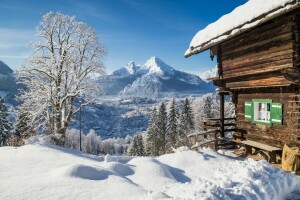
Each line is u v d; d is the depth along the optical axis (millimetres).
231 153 14172
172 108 56531
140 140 64375
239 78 14477
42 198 6012
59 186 6668
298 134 11188
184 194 6145
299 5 9195
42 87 23656
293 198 7594
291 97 11672
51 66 23625
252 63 13094
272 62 11805
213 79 15930
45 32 24188
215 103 53125
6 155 10102
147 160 9961
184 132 52312
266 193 6785
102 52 25938
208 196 5672
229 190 6402
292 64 10688
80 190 6543
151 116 61000
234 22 12805
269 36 11969
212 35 14555
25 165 8859
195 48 16000
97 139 94875
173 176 9656
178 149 13820
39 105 23594
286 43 11039
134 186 7082
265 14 10852
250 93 14625
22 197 6000
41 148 11312
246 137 14906
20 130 32438
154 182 8344
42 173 7984
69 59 23953
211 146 15984
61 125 23484
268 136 13117
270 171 8227
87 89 24641
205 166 10891
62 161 9555
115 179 7398
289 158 10672
